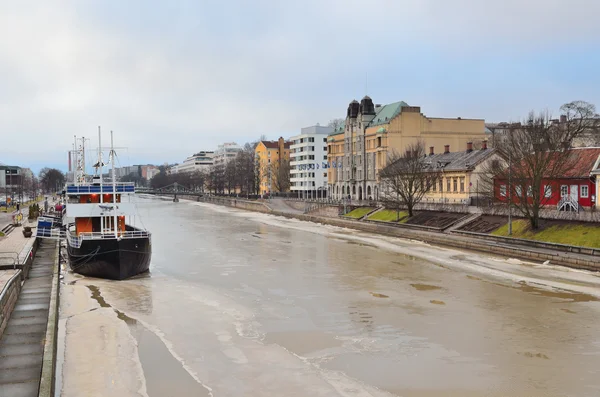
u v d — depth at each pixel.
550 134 83.81
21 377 25.08
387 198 102.50
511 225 69.50
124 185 56.00
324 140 193.50
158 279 51.47
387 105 139.62
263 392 25.42
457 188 93.31
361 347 31.45
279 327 35.50
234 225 111.75
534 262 57.16
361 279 50.75
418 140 119.06
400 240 80.25
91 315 38.34
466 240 68.69
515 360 29.12
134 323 36.44
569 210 65.00
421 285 47.78
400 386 25.97
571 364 28.48
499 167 79.56
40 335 31.59
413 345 31.73
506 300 41.97
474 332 34.06
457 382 26.36
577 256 53.56
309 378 26.98
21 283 45.19
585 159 70.69
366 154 137.50
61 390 25.72
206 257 65.25
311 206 138.50
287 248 72.94
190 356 30.14
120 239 50.66
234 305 41.19
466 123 131.62
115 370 28.11
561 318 36.88
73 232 63.44
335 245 75.50
